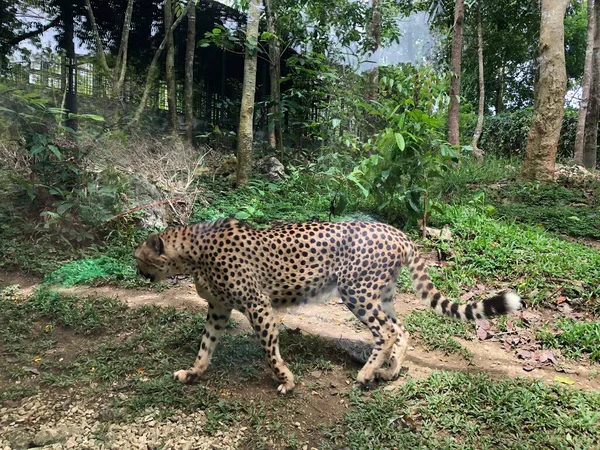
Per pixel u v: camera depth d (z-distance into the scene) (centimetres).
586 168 1436
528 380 406
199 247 390
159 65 1345
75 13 1202
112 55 1274
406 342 424
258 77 1534
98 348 449
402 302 574
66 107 1130
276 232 396
